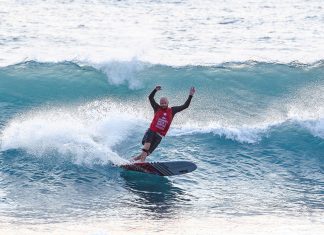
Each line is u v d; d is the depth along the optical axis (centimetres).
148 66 7425
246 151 5878
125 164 5272
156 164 5197
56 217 4281
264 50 8431
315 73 7300
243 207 4594
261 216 4369
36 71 7400
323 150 5931
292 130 6212
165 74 7294
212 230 4019
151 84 7138
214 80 7169
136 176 5225
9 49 8394
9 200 4644
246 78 7200
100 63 7412
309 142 6038
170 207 4562
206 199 4772
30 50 8338
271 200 4781
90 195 4812
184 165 5225
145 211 4459
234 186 5112
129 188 4975
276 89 7012
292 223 4203
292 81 7150
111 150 5691
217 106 6656
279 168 5578
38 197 4731
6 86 7100
